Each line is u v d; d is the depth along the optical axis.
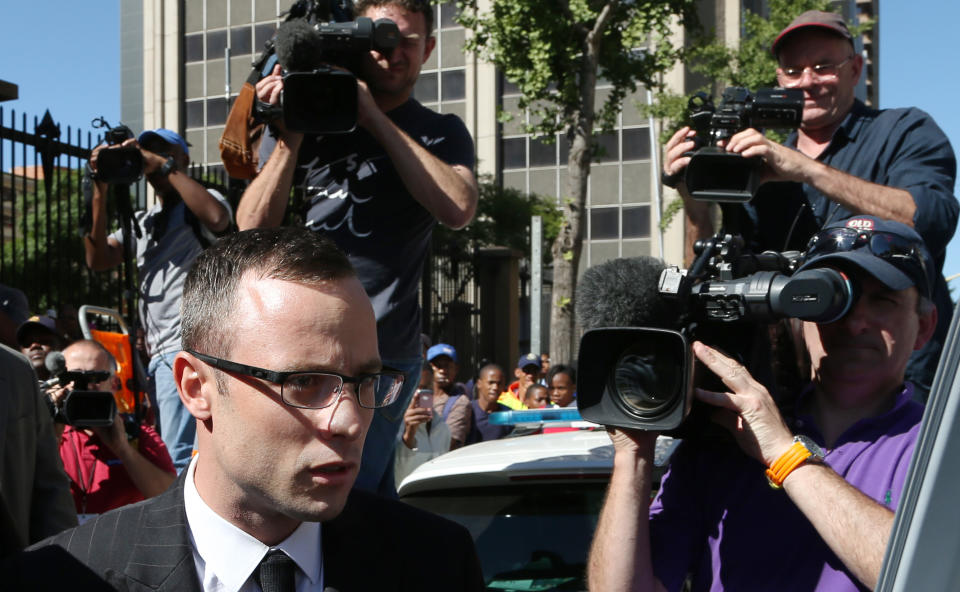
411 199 3.24
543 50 14.98
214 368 1.60
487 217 27.22
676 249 32.38
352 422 1.57
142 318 4.50
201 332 1.62
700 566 2.36
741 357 2.24
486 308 17.45
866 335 2.25
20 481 2.60
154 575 1.64
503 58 15.40
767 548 2.24
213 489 1.67
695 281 2.26
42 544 1.71
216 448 1.62
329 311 1.58
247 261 1.62
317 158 3.26
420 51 3.28
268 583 1.67
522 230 27.14
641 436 2.25
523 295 21.42
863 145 3.41
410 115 3.35
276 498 1.58
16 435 2.60
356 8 3.37
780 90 2.80
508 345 17.34
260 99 3.06
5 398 2.59
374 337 1.66
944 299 3.17
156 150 4.55
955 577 1.10
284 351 1.56
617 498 2.24
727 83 21.59
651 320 2.25
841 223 2.38
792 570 2.21
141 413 4.84
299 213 3.29
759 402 2.13
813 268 2.26
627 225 33.09
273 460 1.57
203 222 4.28
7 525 2.29
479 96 34.16
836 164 3.45
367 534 1.79
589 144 15.57
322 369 1.56
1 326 3.88
